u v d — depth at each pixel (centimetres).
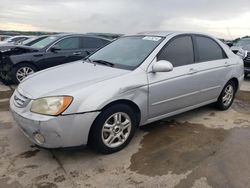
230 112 509
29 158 324
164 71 355
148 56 373
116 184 279
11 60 688
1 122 435
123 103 336
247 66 867
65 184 277
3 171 296
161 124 438
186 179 289
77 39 773
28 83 347
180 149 354
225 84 490
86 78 336
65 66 408
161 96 373
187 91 411
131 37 447
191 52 426
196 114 489
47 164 312
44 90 312
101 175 294
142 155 337
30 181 281
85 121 300
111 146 335
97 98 306
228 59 492
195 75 417
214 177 293
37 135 299
